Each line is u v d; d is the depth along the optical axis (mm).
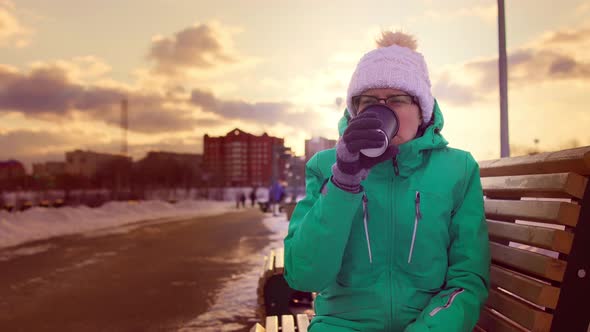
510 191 1692
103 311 5625
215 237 15477
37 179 64000
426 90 1609
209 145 191500
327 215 1423
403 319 1552
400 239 1570
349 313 1608
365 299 1582
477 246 1595
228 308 5641
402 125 1591
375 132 1278
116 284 7410
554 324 1375
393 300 1554
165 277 7980
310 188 1729
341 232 1440
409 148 1589
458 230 1619
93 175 73062
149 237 15812
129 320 5180
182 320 5133
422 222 1561
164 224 23078
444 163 1643
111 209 29172
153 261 9953
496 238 1812
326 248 1449
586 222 1322
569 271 1349
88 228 19938
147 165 91375
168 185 79938
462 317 1478
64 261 10062
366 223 1582
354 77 1666
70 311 5668
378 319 1562
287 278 1602
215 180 95062
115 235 16719
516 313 1513
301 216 1688
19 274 8453
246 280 7523
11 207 39844
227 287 6969
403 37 1803
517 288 1532
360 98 1656
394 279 1572
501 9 6688
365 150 1298
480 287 1567
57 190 63344
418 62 1650
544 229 1408
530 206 1517
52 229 17953
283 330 2354
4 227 15891
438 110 1734
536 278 1527
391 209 1582
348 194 1387
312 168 1759
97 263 9734
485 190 1973
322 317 1665
